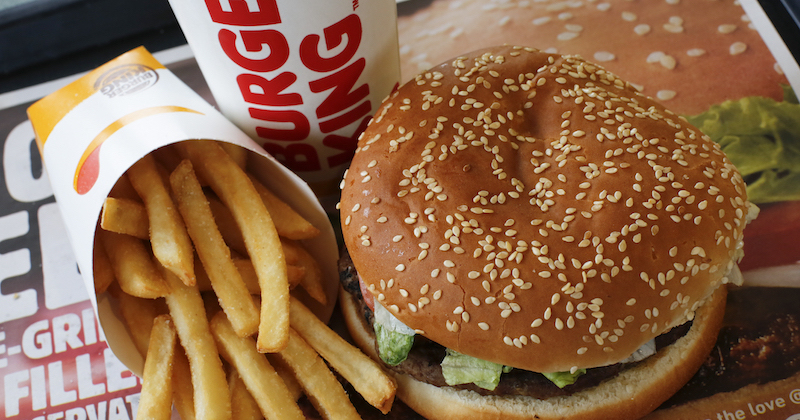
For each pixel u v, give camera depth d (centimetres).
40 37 39
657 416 27
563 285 23
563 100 26
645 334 23
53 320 32
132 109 28
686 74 35
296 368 26
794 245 29
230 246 29
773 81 34
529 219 23
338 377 28
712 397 27
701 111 34
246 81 28
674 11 38
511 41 38
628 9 38
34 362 30
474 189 24
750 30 36
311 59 27
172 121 27
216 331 26
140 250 27
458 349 23
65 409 29
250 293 28
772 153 32
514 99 26
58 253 33
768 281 29
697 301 23
